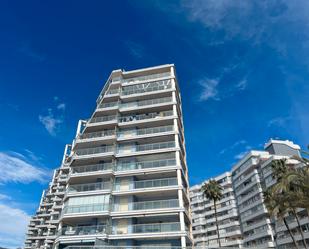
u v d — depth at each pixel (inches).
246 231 2930.6
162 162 1480.1
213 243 3331.7
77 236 1301.7
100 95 2081.7
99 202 1408.7
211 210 3577.8
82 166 1576.0
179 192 1346.0
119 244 1282.0
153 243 1288.1
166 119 1626.5
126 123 1683.1
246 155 3080.7
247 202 2960.1
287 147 2933.1
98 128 1740.9
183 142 1888.5
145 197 1469.0
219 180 3592.5
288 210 1428.4
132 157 1567.4
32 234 3757.4
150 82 1857.8
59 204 3011.8
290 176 885.2
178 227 1248.2
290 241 2230.6
